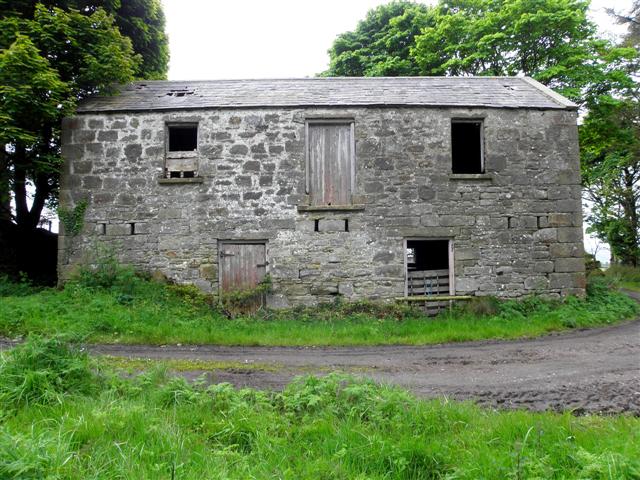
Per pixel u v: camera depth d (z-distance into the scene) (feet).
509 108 37.17
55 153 38.34
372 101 37.47
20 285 35.47
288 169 36.58
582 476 10.23
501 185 36.78
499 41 56.39
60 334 16.37
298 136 36.73
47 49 36.78
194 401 14.52
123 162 36.32
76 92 39.73
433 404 14.62
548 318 33.06
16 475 9.09
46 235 45.83
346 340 28.48
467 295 36.09
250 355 24.50
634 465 10.28
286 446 12.12
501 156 36.91
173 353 24.40
